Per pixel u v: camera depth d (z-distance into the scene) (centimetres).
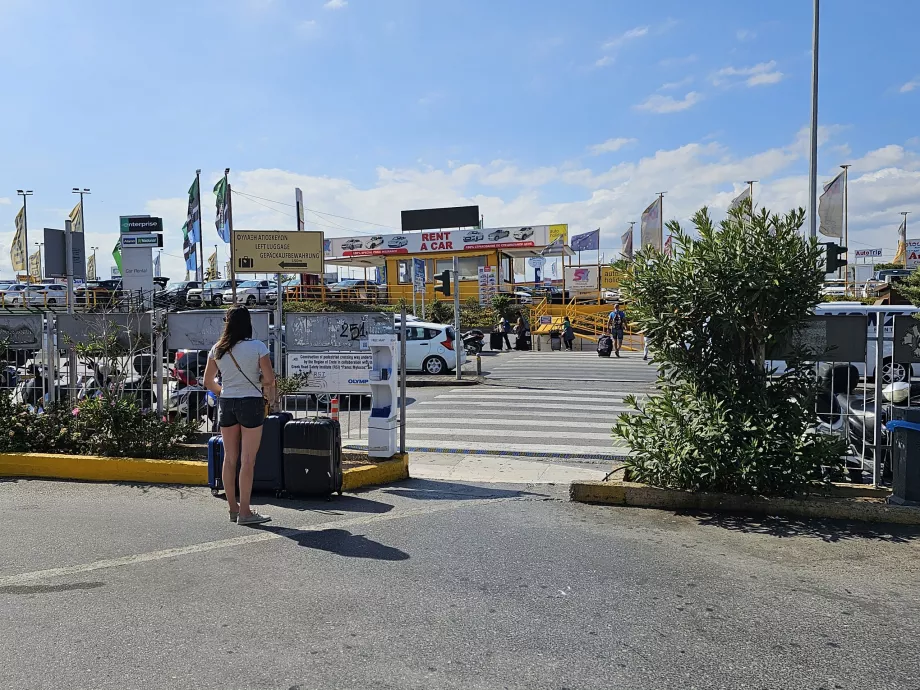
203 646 372
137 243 2258
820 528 590
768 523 605
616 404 1390
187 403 885
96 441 775
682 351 688
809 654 368
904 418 625
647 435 677
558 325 3014
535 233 4209
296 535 564
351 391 944
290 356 951
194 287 3947
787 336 660
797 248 648
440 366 1917
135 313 859
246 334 591
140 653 364
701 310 669
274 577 471
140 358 859
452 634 388
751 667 354
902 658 364
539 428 1135
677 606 429
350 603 429
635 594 447
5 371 891
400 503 670
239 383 585
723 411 639
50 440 802
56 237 1163
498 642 379
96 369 849
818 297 651
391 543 546
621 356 2561
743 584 465
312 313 944
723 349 683
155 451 774
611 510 649
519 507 658
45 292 3431
